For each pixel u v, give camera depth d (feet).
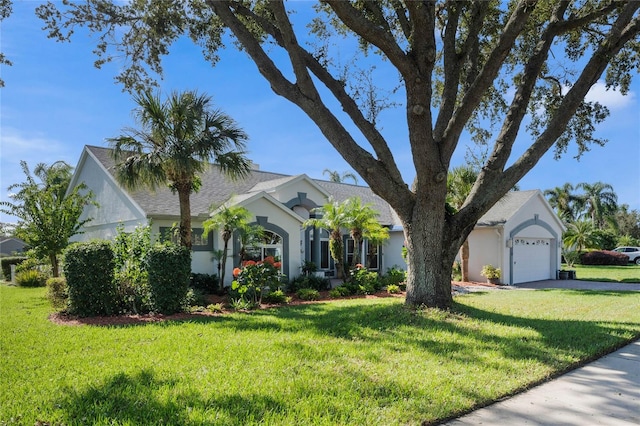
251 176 71.77
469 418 13.50
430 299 30.42
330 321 28.89
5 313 35.68
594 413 13.93
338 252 60.95
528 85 31.73
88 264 33.30
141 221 49.49
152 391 15.06
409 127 29.30
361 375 16.81
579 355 20.27
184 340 23.54
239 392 14.88
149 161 39.01
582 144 40.98
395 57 27.43
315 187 68.44
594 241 126.72
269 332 25.73
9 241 163.32
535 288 62.18
